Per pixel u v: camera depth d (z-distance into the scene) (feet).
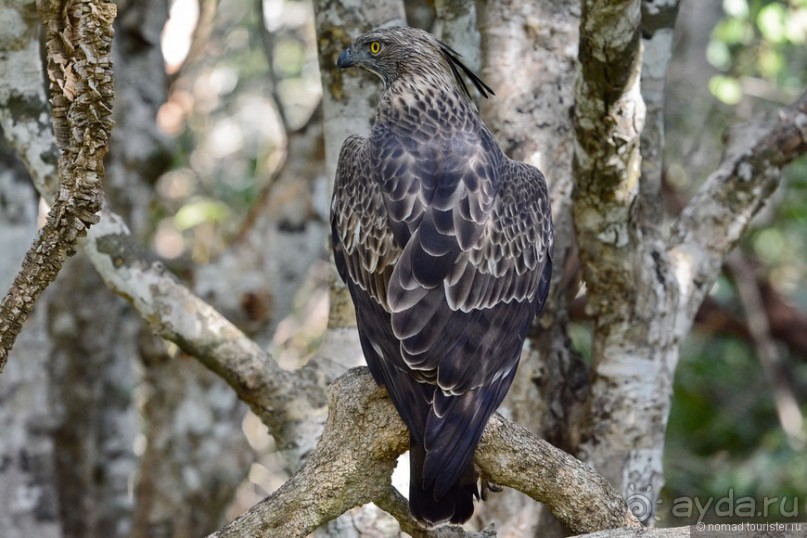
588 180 32.27
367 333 27.32
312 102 78.23
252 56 76.48
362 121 36.32
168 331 33.45
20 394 47.21
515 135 37.22
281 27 76.95
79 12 21.09
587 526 25.61
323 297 76.02
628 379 35.76
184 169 73.46
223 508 56.39
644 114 31.19
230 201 73.20
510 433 26.04
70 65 21.49
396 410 25.88
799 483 61.67
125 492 58.08
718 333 67.46
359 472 25.72
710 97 67.82
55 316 55.01
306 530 25.49
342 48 36.09
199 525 55.98
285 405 33.96
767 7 55.67
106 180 53.57
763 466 62.59
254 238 53.78
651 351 35.76
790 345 67.82
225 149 78.84
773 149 37.70
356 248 28.07
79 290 55.06
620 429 35.96
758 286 67.31
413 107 29.66
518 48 37.27
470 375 26.20
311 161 53.78
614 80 29.86
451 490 25.12
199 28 70.23
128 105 53.72
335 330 35.58
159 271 33.71
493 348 26.96
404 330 26.02
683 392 71.26
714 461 67.31
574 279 40.40
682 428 70.08
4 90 33.63
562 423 37.96
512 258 28.07
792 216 66.39
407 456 33.78
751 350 71.26
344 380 26.81
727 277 66.49
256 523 25.22
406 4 48.91
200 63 76.64
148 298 33.45
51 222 22.21
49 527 47.70
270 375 33.83
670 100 69.72
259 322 53.67
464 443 25.31
